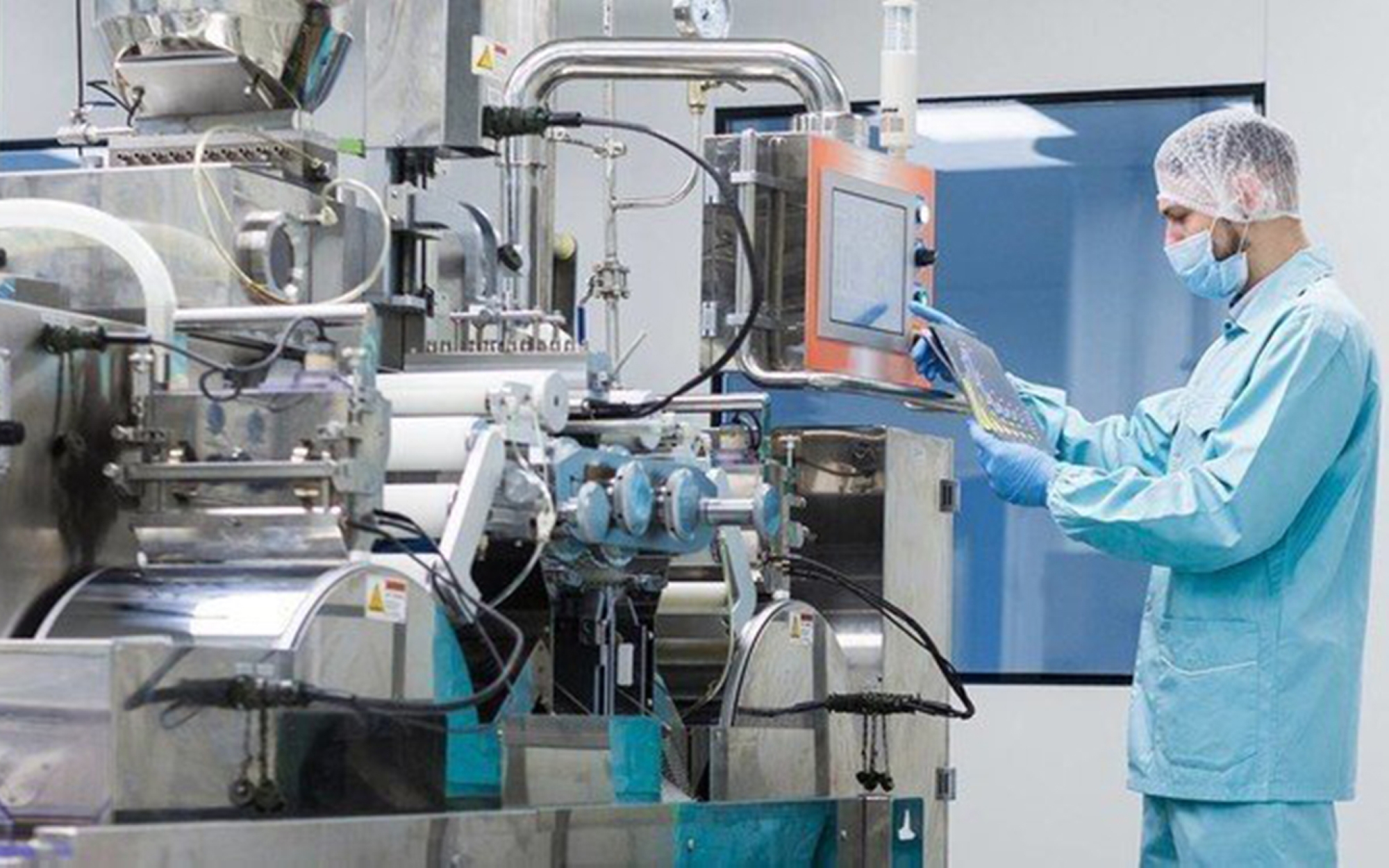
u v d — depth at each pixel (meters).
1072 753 7.10
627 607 3.52
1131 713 3.82
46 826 2.25
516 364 3.50
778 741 3.78
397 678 2.71
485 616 2.91
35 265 3.18
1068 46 7.19
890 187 4.11
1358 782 6.57
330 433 2.71
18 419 2.66
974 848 7.16
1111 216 7.64
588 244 7.53
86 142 3.64
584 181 7.53
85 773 2.30
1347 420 3.60
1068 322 7.70
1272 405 3.56
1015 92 7.22
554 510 3.05
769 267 3.94
